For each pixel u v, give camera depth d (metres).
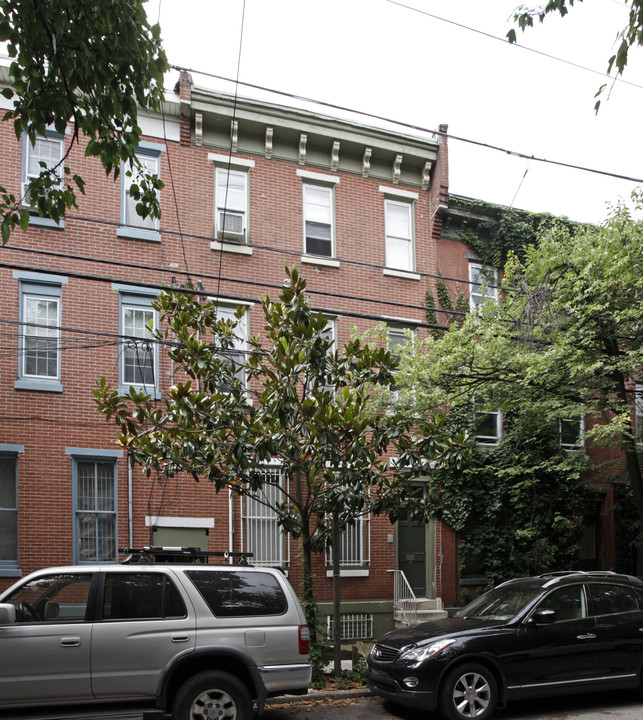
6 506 13.54
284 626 7.76
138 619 7.36
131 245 15.22
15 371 13.80
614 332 13.53
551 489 17.36
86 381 14.33
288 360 9.61
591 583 9.73
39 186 8.09
